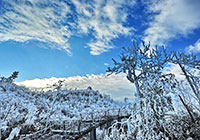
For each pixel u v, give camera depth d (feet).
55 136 23.73
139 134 14.87
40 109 43.57
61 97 74.95
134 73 20.63
